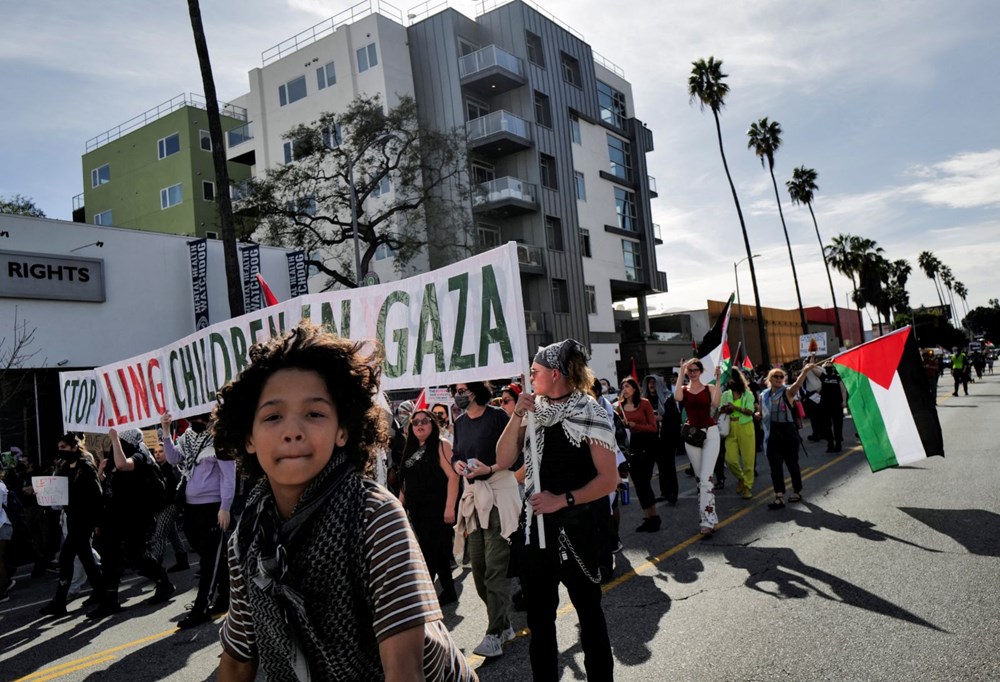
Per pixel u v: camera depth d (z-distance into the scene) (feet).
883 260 245.45
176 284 66.64
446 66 114.11
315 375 5.18
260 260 73.10
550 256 116.98
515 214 117.80
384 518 4.94
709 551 23.11
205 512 20.86
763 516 27.94
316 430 5.05
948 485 30.32
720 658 14.08
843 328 266.36
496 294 13.34
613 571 21.12
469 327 13.85
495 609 15.57
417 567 4.90
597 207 133.90
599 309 129.80
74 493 24.14
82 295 59.16
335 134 100.17
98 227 61.31
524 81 116.57
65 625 22.30
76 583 27.32
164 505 24.04
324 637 4.90
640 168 148.05
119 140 137.08
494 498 15.80
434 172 105.70
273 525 5.10
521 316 12.93
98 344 60.23
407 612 4.70
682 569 21.20
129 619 22.25
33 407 56.95
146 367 23.97
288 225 99.14
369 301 16.35
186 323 66.90
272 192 100.73
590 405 11.82
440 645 5.19
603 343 129.18
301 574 4.81
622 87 149.79
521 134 114.11
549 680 11.03
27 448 56.08
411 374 15.20
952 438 46.68
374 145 98.27
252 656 5.58
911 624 14.90
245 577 5.18
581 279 123.54
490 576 15.66
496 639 15.49
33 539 33.17
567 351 12.06
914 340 27.94
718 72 129.80
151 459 24.25
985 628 14.29
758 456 49.80
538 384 12.21
